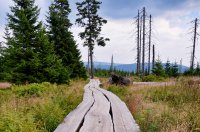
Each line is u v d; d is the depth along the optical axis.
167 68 55.25
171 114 9.00
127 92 19.56
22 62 24.30
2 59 37.66
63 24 35.50
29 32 25.22
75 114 8.91
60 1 39.22
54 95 13.71
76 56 37.59
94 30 52.88
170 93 15.50
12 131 6.15
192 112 8.86
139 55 48.69
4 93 16.91
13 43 25.23
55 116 8.09
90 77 55.06
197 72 48.56
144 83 29.16
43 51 26.03
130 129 6.84
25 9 25.70
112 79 28.25
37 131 6.66
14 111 7.93
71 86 24.00
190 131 7.31
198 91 15.12
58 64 27.42
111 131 6.57
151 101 13.92
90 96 15.92
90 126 7.07
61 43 34.94
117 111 9.80
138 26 48.59
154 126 7.12
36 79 24.66
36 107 8.94
